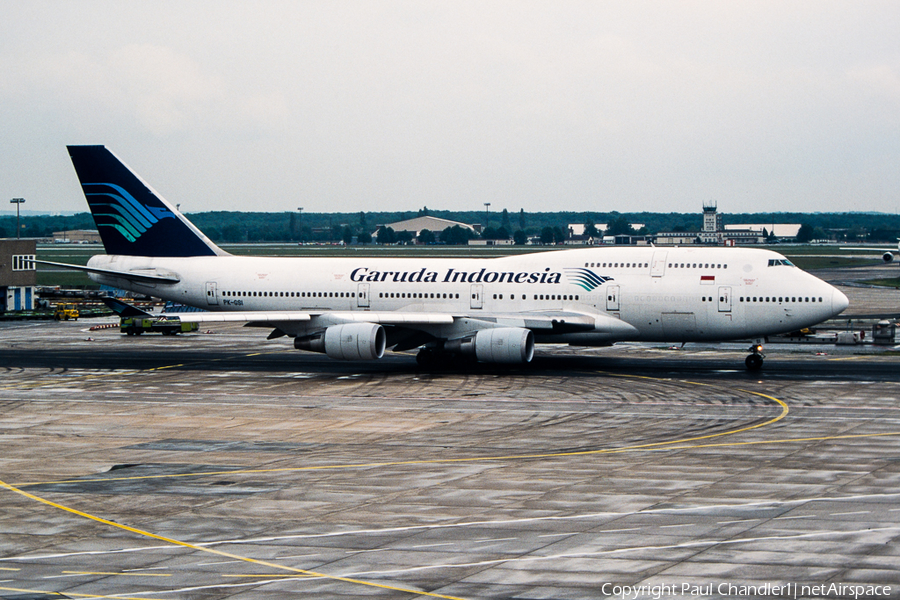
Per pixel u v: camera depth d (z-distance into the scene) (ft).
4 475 284.82
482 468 287.07
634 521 228.22
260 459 303.89
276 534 222.48
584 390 433.48
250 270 567.18
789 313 474.90
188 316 488.44
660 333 498.28
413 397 420.36
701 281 488.85
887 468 281.13
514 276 519.60
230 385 459.73
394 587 185.26
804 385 440.86
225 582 189.98
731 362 527.40
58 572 197.98
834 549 204.33
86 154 586.04
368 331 476.54
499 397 418.10
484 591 182.19
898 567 192.03
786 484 262.88
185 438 338.54
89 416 382.22
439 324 498.28
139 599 181.16
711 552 203.41
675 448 312.50
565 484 265.75
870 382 449.48
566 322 491.72
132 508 247.29
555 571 192.95
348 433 344.90
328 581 189.47
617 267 506.07
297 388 448.65
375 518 234.79
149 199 584.40
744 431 338.95
